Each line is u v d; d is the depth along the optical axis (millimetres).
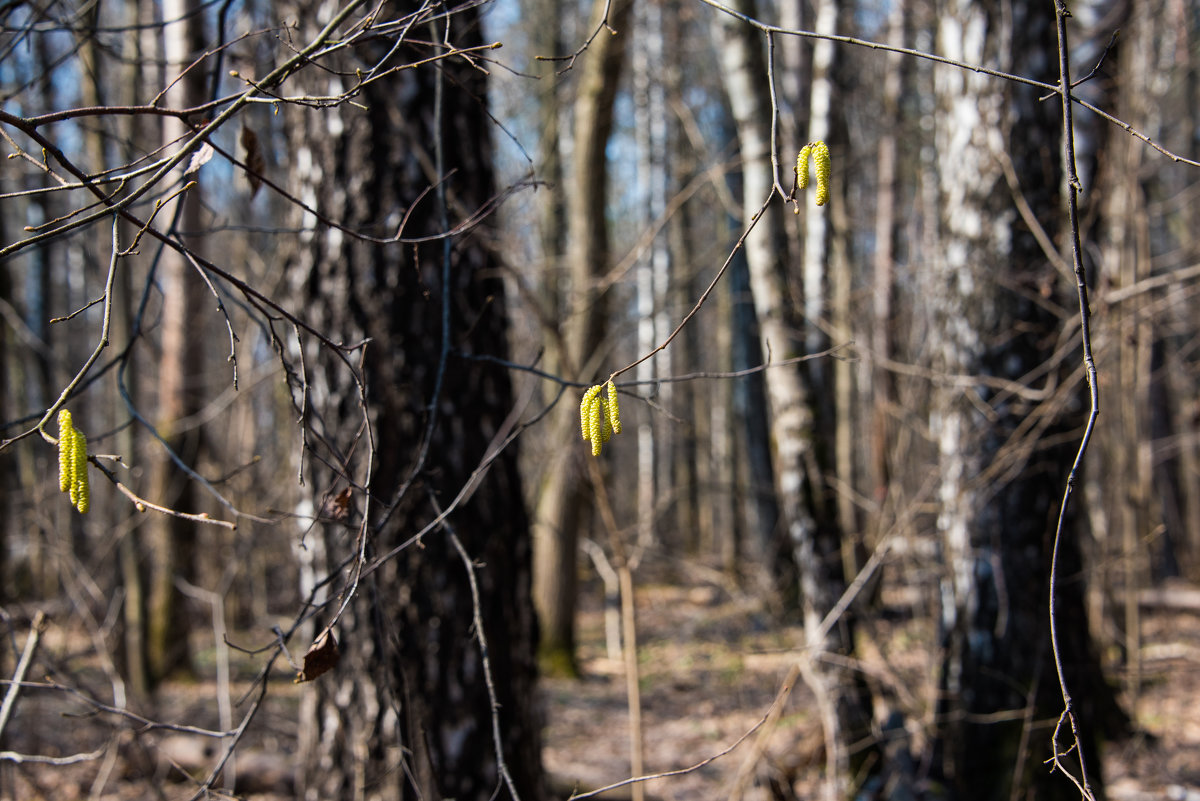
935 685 4945
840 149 8320
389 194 3445
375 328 3420
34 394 10180
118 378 2646
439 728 3352
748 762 4520
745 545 19344
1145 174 7793
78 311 1827
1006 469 4551
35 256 11805
